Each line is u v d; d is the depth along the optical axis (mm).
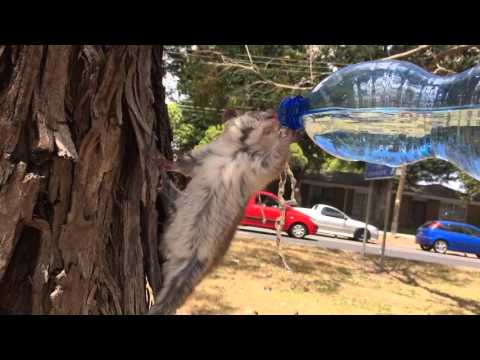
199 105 12945
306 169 30812
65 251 2459
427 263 17953
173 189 3570
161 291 3281
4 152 2297
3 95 2320
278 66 13766
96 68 2533
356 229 23016
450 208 36562
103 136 2545
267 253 14523
